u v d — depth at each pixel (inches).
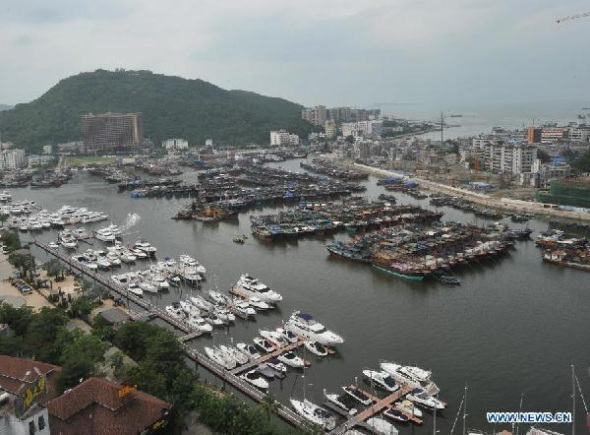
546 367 6683.1
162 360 5841.5
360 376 6505.9
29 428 4097.0
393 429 5295.3
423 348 7244.1
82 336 6146.7
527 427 5487.2
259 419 4945.9
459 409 5816.9
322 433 4987.7
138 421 4645.7
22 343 6338.6
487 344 7337.6
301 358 6934.1
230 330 7795.3
